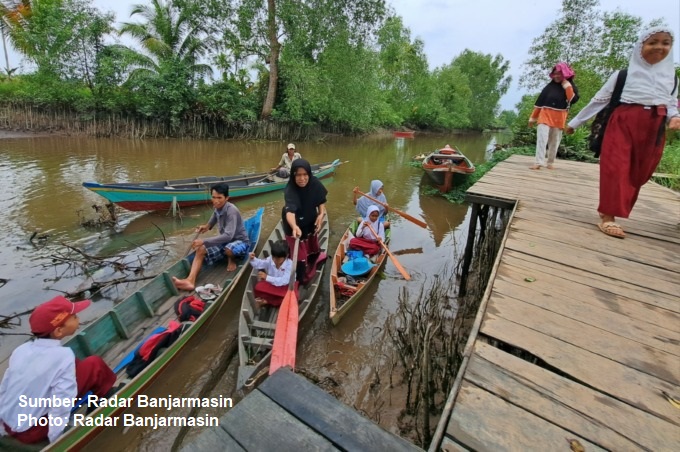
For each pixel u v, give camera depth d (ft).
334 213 27.99
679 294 8.35
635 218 13.66
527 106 49.44
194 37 62.90
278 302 14.33
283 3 59.00
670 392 5.59
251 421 4.58
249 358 11.84
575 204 14.94
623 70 11.16
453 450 4.55
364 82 70.95
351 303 14.92
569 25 47.29
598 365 6.09
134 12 61.00
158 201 24.75
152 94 59.16
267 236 23.11
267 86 71.00
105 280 16.53
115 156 43.55
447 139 106.83
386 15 62.90
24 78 59.41
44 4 55.52
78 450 9.05
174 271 15.47
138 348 11.51
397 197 33.27
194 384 11.60
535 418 5.06
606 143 11.39
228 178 31.37
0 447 8.45
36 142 50.39
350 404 11.03
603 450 4.64
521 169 22.47
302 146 65.05
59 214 23.48
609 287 8.59
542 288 8.47
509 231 11.96
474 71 145.28
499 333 6.82
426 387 9.40
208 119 64.03
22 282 15.88
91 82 59.88
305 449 4.23
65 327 8.41
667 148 31.63
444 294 16.90
